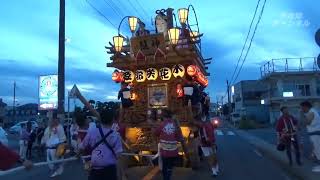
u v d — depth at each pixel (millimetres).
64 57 20281
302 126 13469
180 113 13203
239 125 52156
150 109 13586
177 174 12625
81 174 13156
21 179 12266
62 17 20438
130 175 12078
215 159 12477
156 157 11453
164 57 13211
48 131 13336
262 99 62844
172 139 9875
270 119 57469
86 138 6762
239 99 73625
